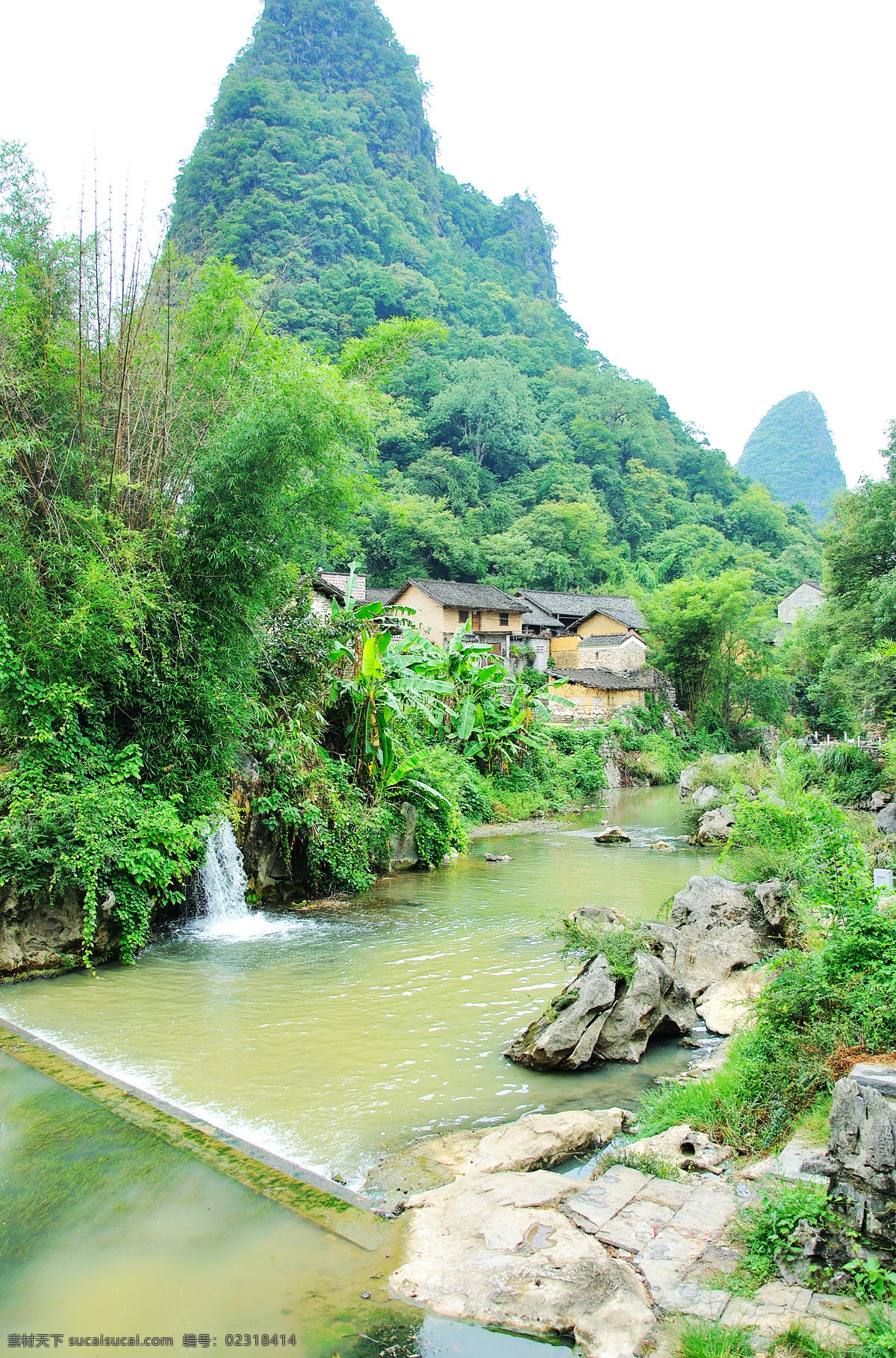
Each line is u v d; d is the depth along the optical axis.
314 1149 5.89
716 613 45.41
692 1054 7.89
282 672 16.17
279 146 70.62
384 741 16.97
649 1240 4.39
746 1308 3.80
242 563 12.63
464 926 12.48
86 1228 4.68
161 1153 5.52
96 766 11.23
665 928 10.02
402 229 99.06
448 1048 7.82
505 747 28.38
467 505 74.12
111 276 12.15
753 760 25.20
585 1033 7.49
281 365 13.62
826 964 6.20
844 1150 4.16
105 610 10.98
